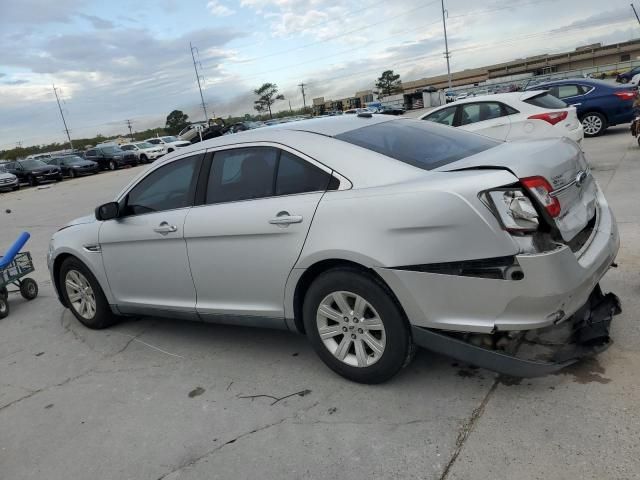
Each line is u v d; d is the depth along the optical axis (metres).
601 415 2.77
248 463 2.83
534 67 105.25
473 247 2.77
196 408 3.45
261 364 3.93
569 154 3.26
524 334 3.47
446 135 3.91
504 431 2.77
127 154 35.88
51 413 3.65
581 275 2.81
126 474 2.89
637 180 7.84
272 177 3.59
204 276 3.95
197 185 4.00
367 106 67.19
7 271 6.01
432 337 3.04
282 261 3.45
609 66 65.25
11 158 93.06
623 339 3.44
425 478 2.54
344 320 3.34
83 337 5.00
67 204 17.47
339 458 2.76
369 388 3.37
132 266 4.46
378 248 3.01
